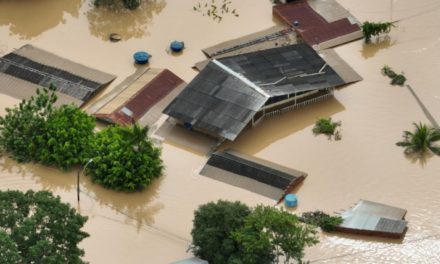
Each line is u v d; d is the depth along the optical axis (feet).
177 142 165.48
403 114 172.55
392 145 163.53
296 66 177.58
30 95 179.22
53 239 114.32
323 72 176.76
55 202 116.88
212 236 127.13
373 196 150.61
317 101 176.65
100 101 177.17
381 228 140.05
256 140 166.20
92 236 143.02
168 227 144.97
